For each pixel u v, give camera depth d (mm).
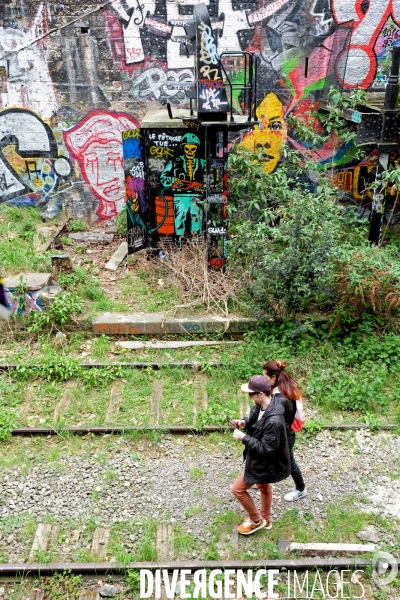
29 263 9398
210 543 5633
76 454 6766
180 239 10234
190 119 8797
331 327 8453
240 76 11125
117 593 5191
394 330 8594
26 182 11844
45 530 5777
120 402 7562
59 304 8570
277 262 8195
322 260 7988
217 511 6020
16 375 7984
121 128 11531
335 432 7074
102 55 11102
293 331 8305
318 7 10797
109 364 8102
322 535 5750
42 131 11555
